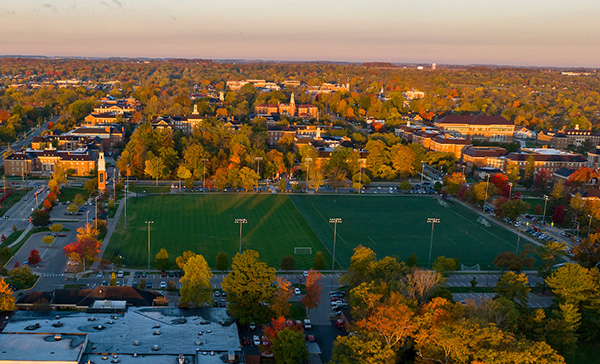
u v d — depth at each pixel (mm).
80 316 194500
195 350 176125
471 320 170000
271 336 183500
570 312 199250
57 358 162500
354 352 166875
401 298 187750
